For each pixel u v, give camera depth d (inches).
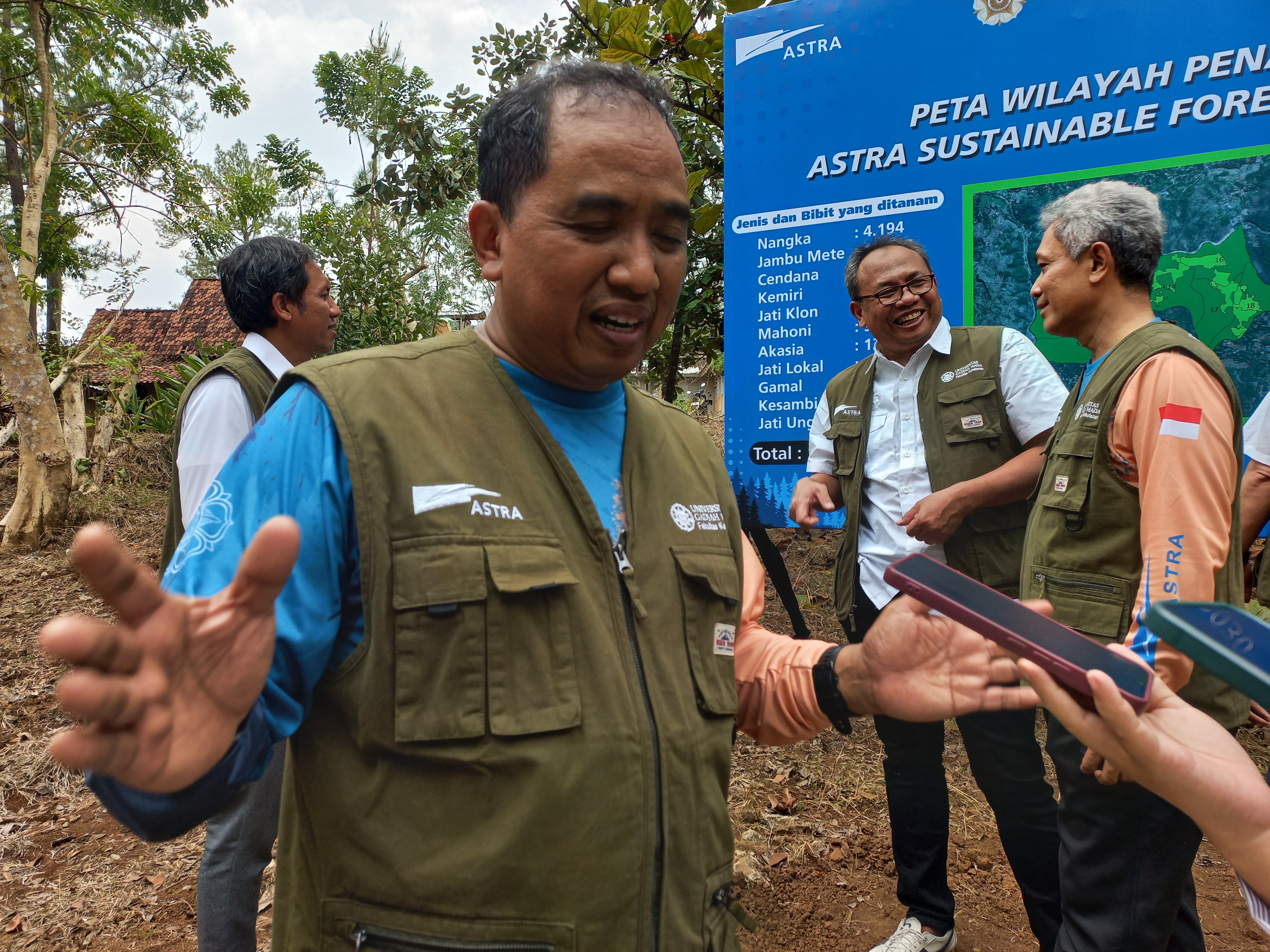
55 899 104.5
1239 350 92.4
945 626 42.8
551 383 42.1
